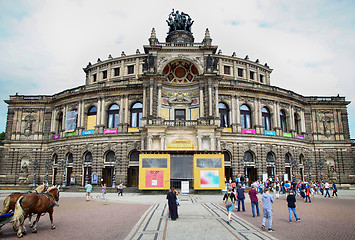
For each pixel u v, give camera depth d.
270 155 52.00
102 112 52.12
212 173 36.69
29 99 59.91
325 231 15.01
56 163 55.97
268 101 54.50
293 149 54.75
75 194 40.00
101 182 48.06
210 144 42.56
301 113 59.34
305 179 56.09
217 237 13.44
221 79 48.31
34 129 59.06
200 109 46.25
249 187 44.50
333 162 58.56
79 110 54.19
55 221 17.91
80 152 51.34
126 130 49.75
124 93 51.47
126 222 17.23
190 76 49.97
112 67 59.81
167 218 18.52
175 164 37.66
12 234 14.47
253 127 52.00
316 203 29.16
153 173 36.66
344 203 29.11
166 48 47.47
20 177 56.00
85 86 55.16
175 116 49.31
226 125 51.22
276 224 16.94
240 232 14.58
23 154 57.59
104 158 49.84
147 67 46.75
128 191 43.34
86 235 13.92
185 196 32.97
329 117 60.44
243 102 52.44
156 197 32.78
